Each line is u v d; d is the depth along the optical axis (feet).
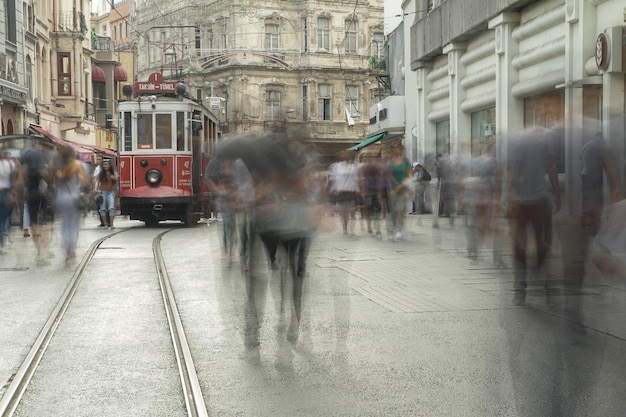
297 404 18.58
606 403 18.04
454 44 86.43
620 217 17.42
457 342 24.38
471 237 40.88
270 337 25.53
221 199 33.63
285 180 23.62
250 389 19.83
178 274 39.78
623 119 17.48
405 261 44.09
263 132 23.77
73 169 43.88
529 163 18.84
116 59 208.23
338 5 199.31
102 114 202.80
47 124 144.77
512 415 17.47
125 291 34.88
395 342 24.58
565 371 19.65
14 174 50.62
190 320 28.35
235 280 34.22
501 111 73.41
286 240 23.76
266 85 194.70
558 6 62.75
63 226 43.80
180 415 17.81
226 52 195.31
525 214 19.06
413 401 18.66
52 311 30.01
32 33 134.92
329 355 23.12
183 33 209.67
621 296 18.88
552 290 19.13
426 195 79.92
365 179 61.93
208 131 86.17
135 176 77.46
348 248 51.37
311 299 32.14
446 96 94.79
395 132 116.88
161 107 77.56
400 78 128.06
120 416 17.74
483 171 23.35
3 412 17.85
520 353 22.09
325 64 197.88
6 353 23.52
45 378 20.83
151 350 23.94
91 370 21.62
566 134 17.87
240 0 193.26
